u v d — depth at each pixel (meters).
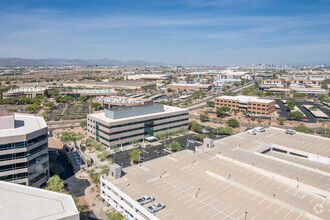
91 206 84.06
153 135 159.12
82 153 132.62
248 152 110.50
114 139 140.38
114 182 81.75
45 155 98.44
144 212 64.81
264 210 66.50
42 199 62.72
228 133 173.75
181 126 174.62
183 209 66.81
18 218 54.66
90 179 103.75
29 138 89.38
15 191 66.12
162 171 90.12
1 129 94.19
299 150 113.62
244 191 76.56
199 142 153.88
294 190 77.12
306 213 64.25
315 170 91.50
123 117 148.25
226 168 92.88
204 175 87.25
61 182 92.12
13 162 86.88
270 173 85.81
